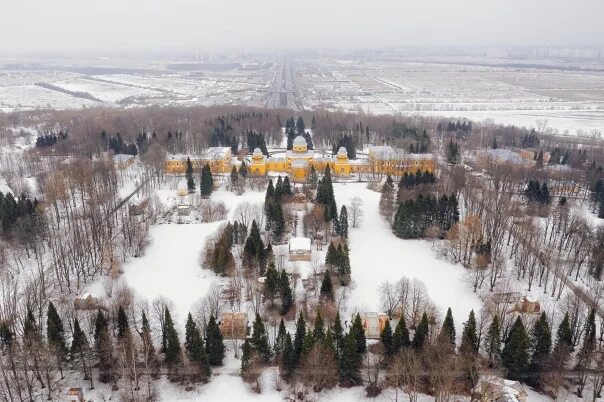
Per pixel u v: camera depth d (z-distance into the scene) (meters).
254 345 133.62
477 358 129.75
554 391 124.69
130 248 194.00
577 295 154.75
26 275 176.50
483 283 172.62
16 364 131.25
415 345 132.88
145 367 132.38
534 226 196.00
